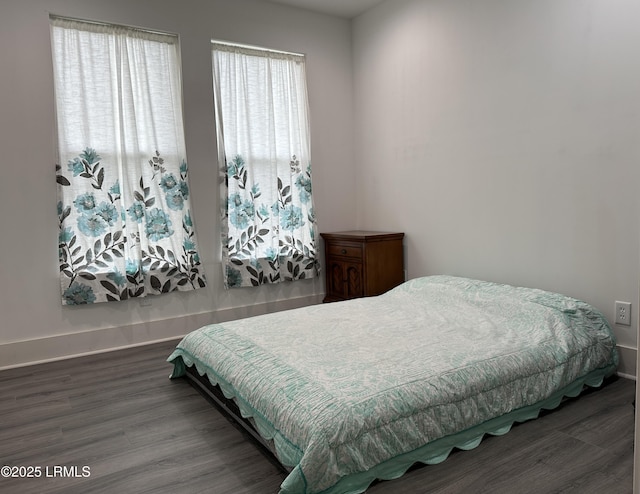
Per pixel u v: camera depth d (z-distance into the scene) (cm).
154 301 362
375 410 168
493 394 197
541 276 300
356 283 401
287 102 414
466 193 347
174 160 364
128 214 347
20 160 312
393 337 237
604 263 266
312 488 154
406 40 388
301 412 167
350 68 450
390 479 172
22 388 275
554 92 284
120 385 276
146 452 199
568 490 162
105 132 337
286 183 417
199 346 250
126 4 338
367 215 448
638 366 82
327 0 402
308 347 223
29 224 317
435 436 180
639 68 245
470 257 349
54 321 328
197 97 370
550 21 284
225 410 237
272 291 417
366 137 441
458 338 234
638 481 82
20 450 204
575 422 210
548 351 222
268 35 399
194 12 365
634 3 245
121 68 340
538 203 298
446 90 356
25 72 311
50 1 314
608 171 261
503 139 317
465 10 337
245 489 171
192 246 371
